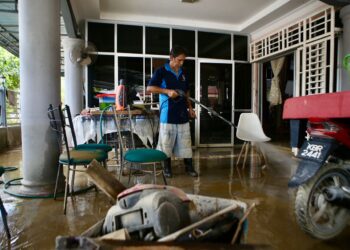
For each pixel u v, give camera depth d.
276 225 1.89
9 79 10.05
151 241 0.79
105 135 3.40
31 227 1.86
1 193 2.62
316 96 1.50
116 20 5.79
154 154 2.26
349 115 1.33
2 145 5.86
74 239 0.73
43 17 2.52
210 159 4.70
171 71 3.15
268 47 6.00
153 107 5.12
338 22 4.39
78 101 5.60
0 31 6.00
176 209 0.91
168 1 5.18
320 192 1.59
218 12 5.71
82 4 4.93
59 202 2.37
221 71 6.55
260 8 5.47
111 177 1.23
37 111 2.53
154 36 6.08
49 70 2.56
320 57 4.57
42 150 2.55
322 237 1.61
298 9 5.11
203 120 6.43
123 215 0.95
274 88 6.41
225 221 0.98
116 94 3.08
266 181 3.13
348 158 1.54
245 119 3.96
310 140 1.57
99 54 5.78
